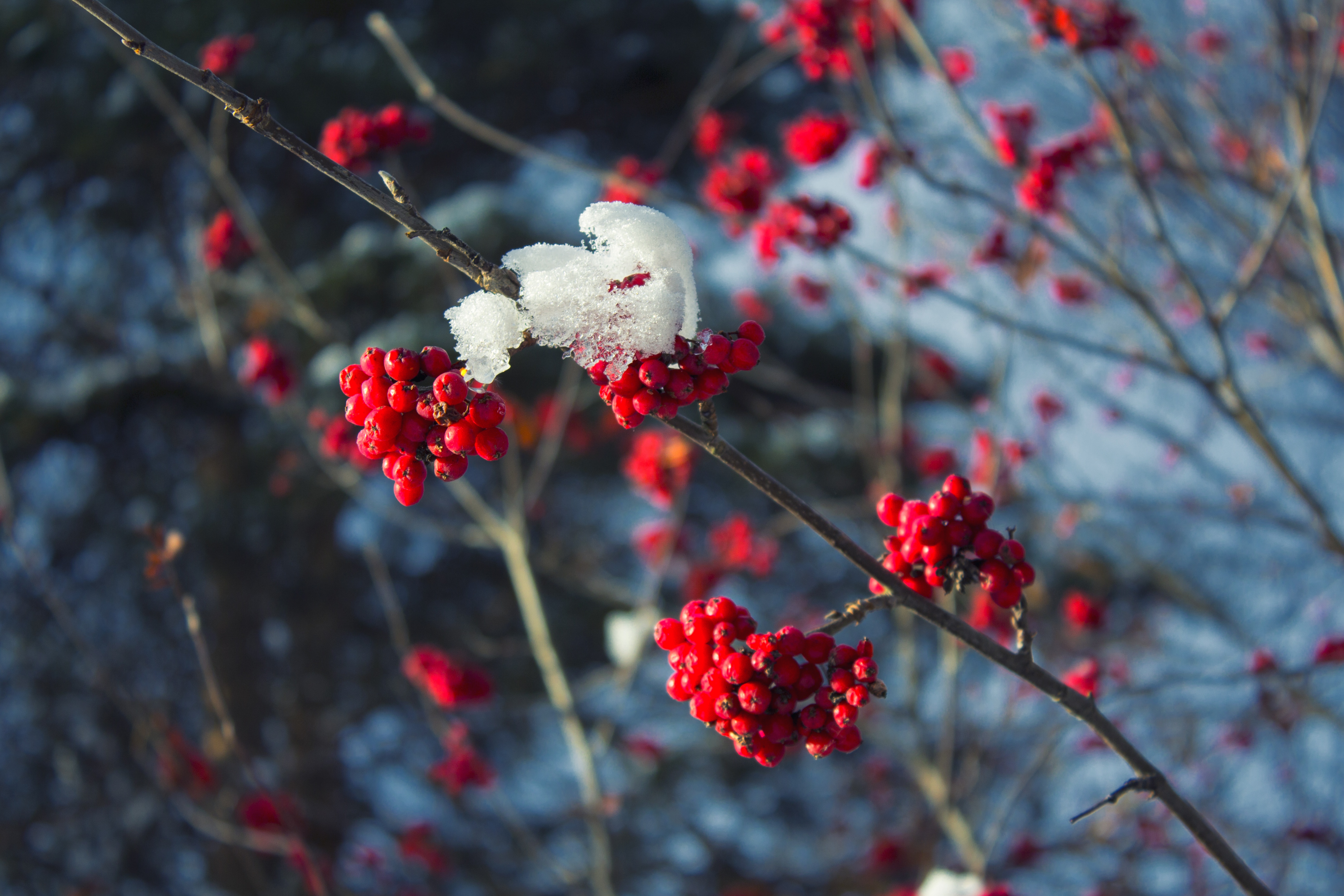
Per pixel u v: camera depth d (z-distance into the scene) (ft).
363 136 11.60
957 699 16.46
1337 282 10.87
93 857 29.71
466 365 4.40
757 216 11.96
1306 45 11.35
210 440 32.17
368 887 28.94
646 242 4.45
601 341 4.36
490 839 32.40
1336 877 19.48
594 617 35.29
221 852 28.17
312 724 33.24
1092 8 11.10
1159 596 27.86
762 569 17.87
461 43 35.29
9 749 30.30
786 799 35.91
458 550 36.99
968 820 17.58
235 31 30.96
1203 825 5.87
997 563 5.16
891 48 12.48
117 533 31.53
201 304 17.71
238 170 33.55
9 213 32.58
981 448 15.66
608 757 32.99
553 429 18.67
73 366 32.09
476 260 4.41
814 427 37.37
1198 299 10.05
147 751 28.60
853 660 4.68
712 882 34.50
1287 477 10.47
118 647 31.14
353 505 35.70
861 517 18.02
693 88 37.40
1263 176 13.89
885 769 27.48
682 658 4.90
